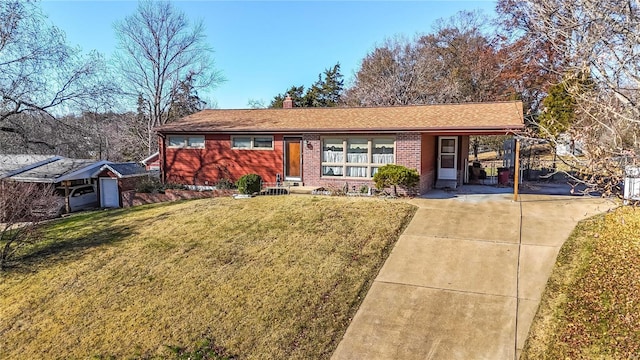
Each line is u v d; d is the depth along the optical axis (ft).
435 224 34.14
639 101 15.74
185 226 38.06
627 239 25.70
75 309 24.91
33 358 20.77
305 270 26.78
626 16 15.75
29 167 63.00
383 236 31.68
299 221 36.47
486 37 100.99
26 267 31.99
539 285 22.95
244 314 22.26
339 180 50.98
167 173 60.59
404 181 44.04
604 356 16.21
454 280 24.41
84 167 63.26
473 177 62.44
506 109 48.60
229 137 56.49
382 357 18.13
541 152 69.87
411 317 20.98
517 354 17.57
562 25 18.44
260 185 50.31
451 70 113.70
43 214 44.83
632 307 18.54
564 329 18.54
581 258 24.98
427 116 49.90
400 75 117.50
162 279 27.48
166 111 111.34
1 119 59.93
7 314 25.32
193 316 22.58
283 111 63.82
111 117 84.48
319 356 18.56
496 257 26.89
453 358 17.63
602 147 15.02
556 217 34.55
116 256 32.32
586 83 18.40
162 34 106.22
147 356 19.69
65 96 62.23
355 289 24.06
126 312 23.85
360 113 56.44
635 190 27.94
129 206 55.31
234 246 31.91
